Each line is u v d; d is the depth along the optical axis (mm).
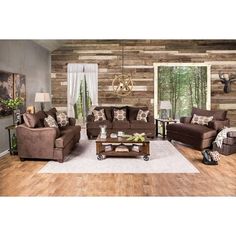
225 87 8781
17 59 6430
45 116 6070
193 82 8984
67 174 4488
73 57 8961
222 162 5258
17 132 5203
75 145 6566
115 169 4746
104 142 5223
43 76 8336
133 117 7824
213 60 8836
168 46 8828
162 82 9016
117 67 8930
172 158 5441
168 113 8914
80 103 9062
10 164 5094
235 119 8938
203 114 6961
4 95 5738
